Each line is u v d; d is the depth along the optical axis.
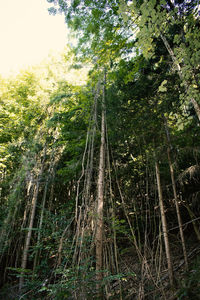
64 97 7.09
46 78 8.88
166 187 4.93
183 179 4.41
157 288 2.99
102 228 3.73
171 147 4.11
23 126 7.84
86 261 3.05
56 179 6.68
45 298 3.62
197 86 2.54
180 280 2.85
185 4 2.88
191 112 3.61
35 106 8.02
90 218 4.00
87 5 3.63
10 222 6.21
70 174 6.08
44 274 4.08
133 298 3.15
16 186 6.33
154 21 2.35
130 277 3.54
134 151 5.53
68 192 7.21
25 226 6.44
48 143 7.40
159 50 4.03
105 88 5.54
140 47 2.59
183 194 4.56
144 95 4.55
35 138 7.16
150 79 4.39
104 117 5.10
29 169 6.42
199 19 2.49
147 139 4.65
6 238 5.94
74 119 6.35
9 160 7.56
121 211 5.73
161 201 3.79
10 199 6.23
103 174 4.46
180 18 2.83
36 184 6.58
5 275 5.91
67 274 2.94
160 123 4.43
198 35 2.26
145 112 4.45
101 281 2.92
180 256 3.83
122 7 2.50
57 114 6.85
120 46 3.80
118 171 5.59
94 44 3.99
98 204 4.02
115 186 5.80
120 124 4.82
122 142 5.26
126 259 4.40
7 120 8.12
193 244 4.12
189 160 4.49
